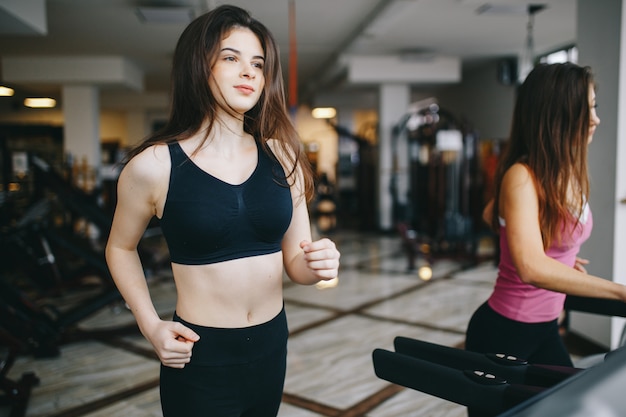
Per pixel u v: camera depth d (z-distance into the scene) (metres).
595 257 3.47
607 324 3.35
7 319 3.46
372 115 16.84
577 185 1.50
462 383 0.99
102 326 4.38
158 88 13.03
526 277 1.38
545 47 8.59
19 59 9.02
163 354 1.11
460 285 5.52
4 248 4.98
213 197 1.14
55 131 12.76
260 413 1.29
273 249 1.26
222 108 1.19
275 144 1.30
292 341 3.83
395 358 1.09
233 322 1.20
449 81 9.55
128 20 6.71
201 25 1.17
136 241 1.23
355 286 5.57
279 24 7.04
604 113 3.37
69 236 4.43
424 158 8.66
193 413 1.19
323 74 10.81
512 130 1.60
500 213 1.58
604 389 0.64
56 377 3.26
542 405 0.63
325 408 2.73
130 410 2.76
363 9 6.32
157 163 1.14
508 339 1.59
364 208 10.51
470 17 6.72
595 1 3.45
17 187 6.63
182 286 1.20
